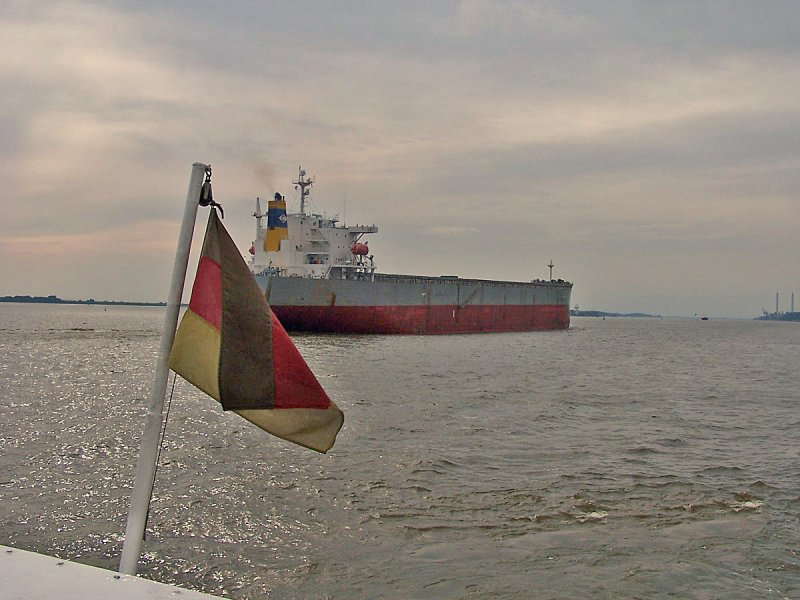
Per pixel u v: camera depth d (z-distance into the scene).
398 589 10.16
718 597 9.94
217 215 6.24
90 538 12.05
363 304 70.50
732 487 15.95
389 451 18.95
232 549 11.66
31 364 42.97
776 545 12.07
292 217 73.50
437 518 13.38
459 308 82.94
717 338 115.62
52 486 15.12
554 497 14.89
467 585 10.30
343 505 14.09
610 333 127.75
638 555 11.52
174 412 23.94
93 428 21.61
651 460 18.70
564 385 36.66
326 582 10.40
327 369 39.72
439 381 35.84
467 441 20.64
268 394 6.11
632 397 32.50
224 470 16.56
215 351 6.07
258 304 6.22
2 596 3.67
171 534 12.28
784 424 25.42
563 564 11.11
